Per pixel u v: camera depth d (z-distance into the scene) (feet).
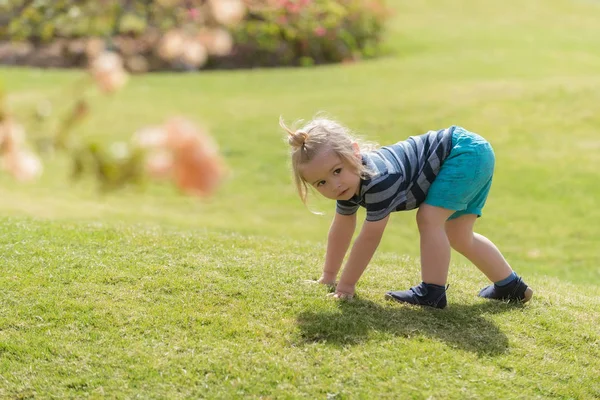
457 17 79.30
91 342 12.29
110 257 15.61
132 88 49.37
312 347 12.22
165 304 13.53
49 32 25.71
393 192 13.30
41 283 14.10
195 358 11.84
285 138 13.98
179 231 18.72
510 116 40.40
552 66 55.47
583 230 28.04
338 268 14.88
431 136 14.05
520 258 25.71
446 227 14.39
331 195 13.30
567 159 34.91
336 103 44.50
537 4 87.81
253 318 13.16
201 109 44.62
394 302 14.15
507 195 31.60
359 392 11.12
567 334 13.29
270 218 30.60
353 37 63.57
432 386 11.32
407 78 51.37
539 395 11.38
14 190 33.30
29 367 11.66
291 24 60.08
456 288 15.47
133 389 11.14
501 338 12.97
